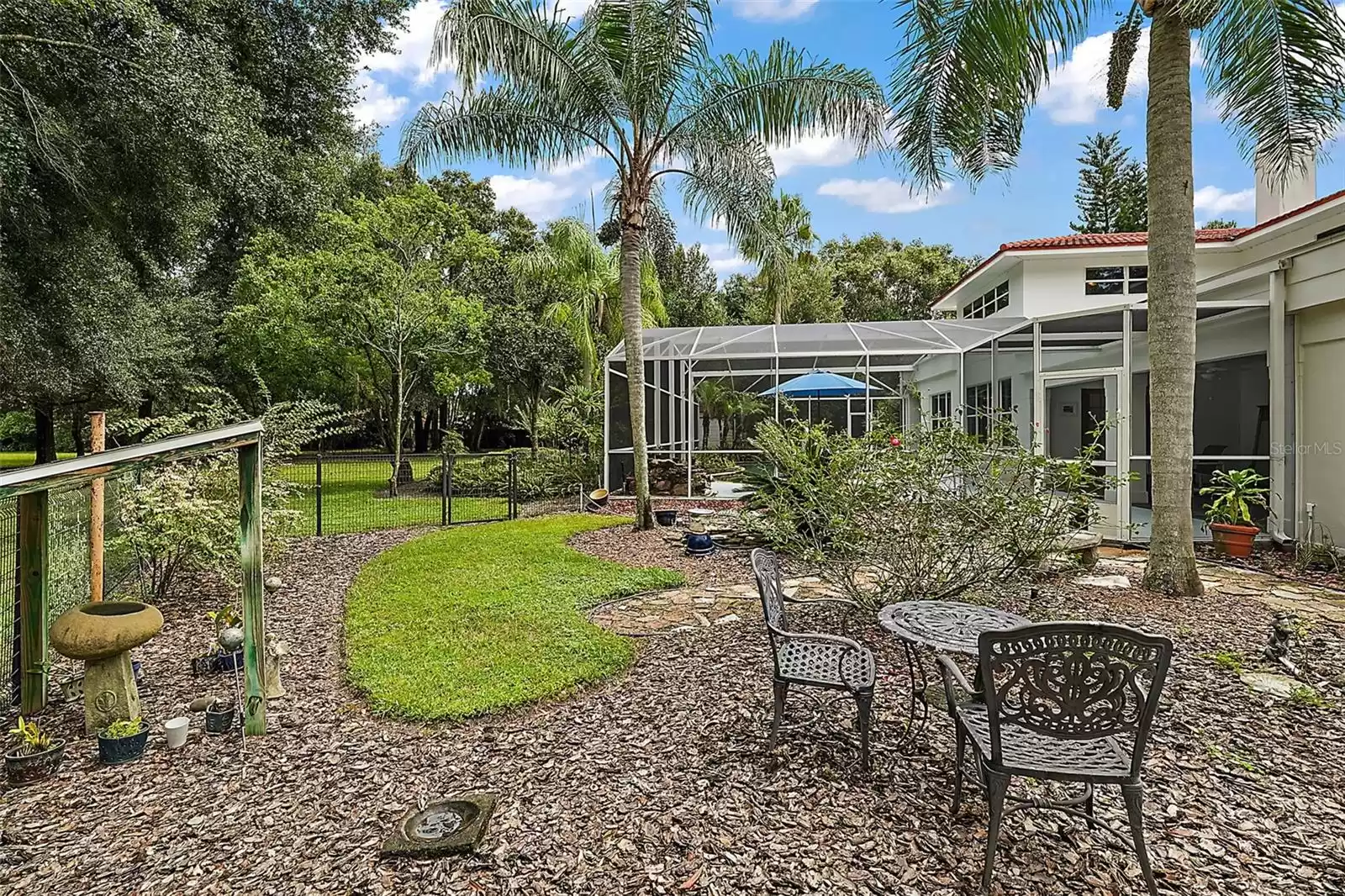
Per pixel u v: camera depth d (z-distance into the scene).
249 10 9.56
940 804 2.90
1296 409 8.38
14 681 4.38
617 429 14.30
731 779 3.14
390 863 2.64
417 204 17.70
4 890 2.57
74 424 20.69
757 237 10.53
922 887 2.39
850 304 33.06
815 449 5.86
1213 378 9.48
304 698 4.40
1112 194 30.75
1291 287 8.23
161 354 16.83
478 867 2.60
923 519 5.08
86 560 6.48
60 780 3.41
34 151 7.28
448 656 4.93
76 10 7.15
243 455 3.81
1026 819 2.77
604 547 9.07
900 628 3.31
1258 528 8.05
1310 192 12.79
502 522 11.64
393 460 15.74
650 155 9.76
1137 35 6.76
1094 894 2.34
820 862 2.54
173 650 5.43
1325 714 3.65
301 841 2.82
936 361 16.53
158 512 6.43
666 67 9.17
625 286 9.97
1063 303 15.86
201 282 20.48
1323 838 2.62
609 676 4.54
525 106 9.70
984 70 6.24
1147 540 8.94
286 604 6.75
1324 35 5.76
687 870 2.52
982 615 3.57
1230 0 5.82
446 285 20.05
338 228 16.59
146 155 7.96
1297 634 4.61
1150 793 2.94
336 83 11.17
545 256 17.81
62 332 9.79
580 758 3.42
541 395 24.34
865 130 9.23
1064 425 10.02
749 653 4.82
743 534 8.54
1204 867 2.47
